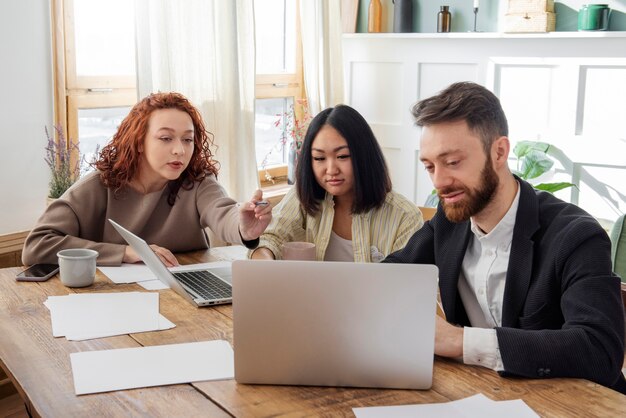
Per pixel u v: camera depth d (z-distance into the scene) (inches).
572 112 157.8
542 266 59.0
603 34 148.2
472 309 67.0
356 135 82.8
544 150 155.6
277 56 182.7
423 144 57.8
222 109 147.8
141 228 93.8
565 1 156.6
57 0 121.9
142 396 52.5
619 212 155.6
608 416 48.9
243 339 53.7
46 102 122.7
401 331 52.6
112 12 137.3
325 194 87.5
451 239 66.7
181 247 96.0
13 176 119.2
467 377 54.8
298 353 53.5
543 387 53.1
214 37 143.2
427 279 51.9
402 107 179.6
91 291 76.8
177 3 135.9
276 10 180.1
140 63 129.7
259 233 83.2
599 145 155.7
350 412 49.9
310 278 52.5
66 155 120.1
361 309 52.6
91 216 92.3
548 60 158.7
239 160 151.3
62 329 65.4
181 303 73.2
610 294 55.1
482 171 57.0
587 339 53.4
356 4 181.9
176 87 137.3
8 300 74.0
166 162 89.4
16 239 118.3
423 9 174.7
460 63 170.1
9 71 116.8
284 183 181.2
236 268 52.7
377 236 85.9
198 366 57.6
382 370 53.2
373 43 181.2
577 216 59.2
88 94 132.6
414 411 49.6
